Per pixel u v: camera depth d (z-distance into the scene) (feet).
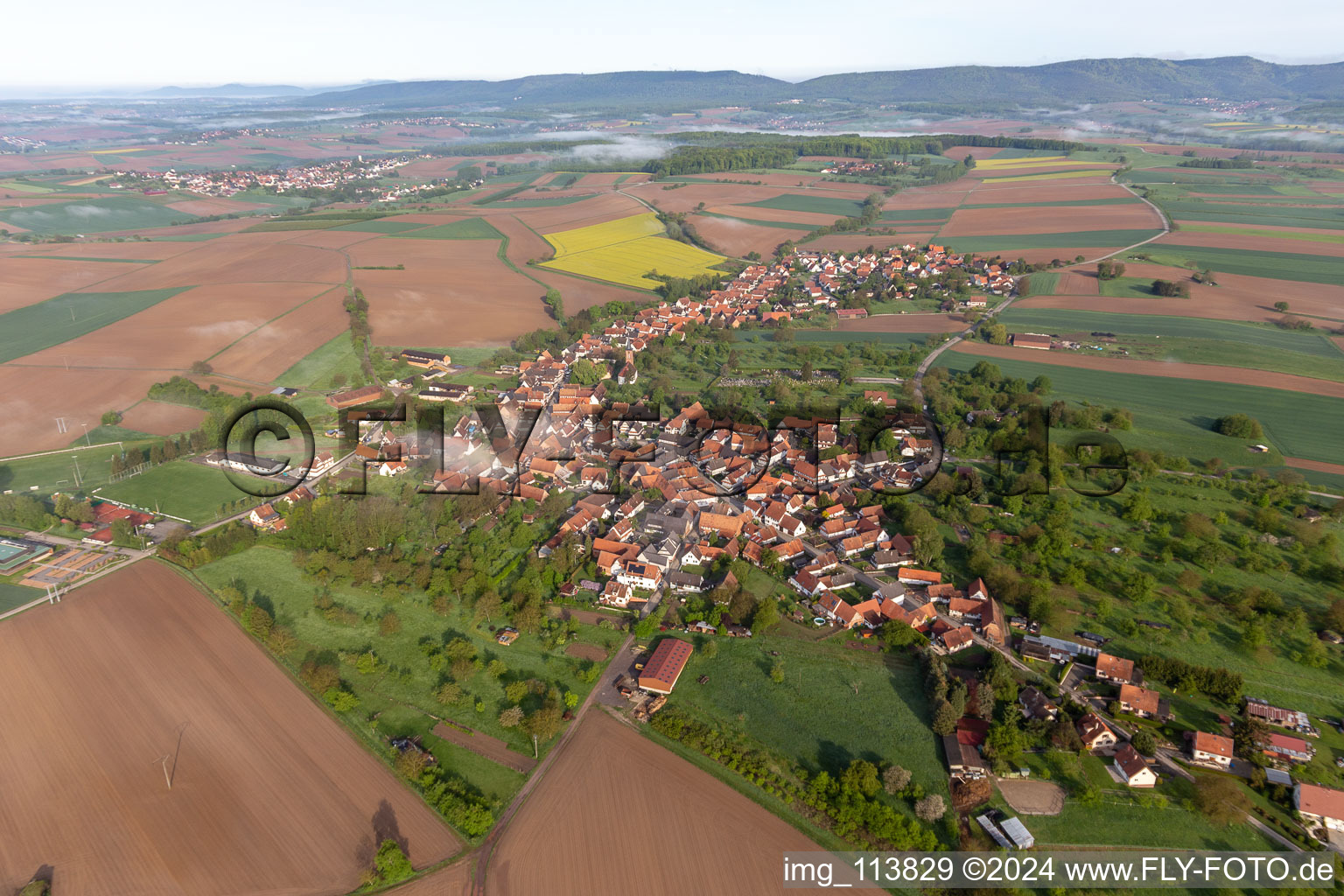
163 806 321.52
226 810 320.09
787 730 364.17
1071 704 369.50
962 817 318.24
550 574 475.72
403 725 366.84
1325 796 313.73
